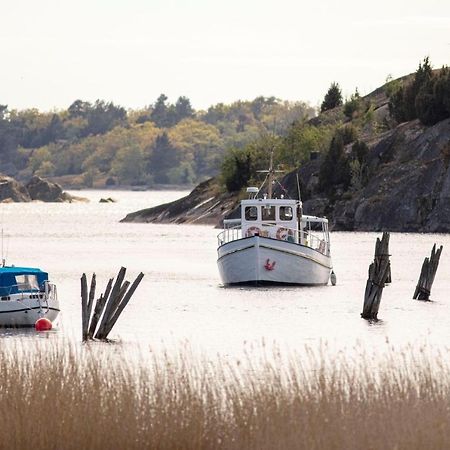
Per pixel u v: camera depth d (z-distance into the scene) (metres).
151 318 113.06
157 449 49.28
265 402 49.88
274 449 47.06
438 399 49.59
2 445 49.94
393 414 47.81
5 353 63.09
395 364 61.28
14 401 51.75
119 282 93.38
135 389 52.47
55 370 54.69
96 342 91.38
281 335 100.06
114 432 49.69
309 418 48.03
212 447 49.12
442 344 92.69
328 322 110.31
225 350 88.06
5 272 106.06
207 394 51.19
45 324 103.50
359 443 46.12
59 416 50.56
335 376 52.81
